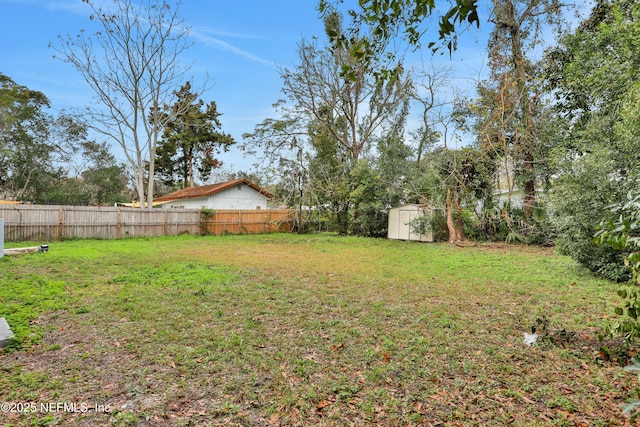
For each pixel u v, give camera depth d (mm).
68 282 6395
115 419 2350
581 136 8977
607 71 7242
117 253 10500
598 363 3236
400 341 3768
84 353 3389
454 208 14977
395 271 8039
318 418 2412
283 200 19375
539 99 13305
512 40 14031
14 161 22922
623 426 2295
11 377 2883
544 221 12875
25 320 4250
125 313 4641
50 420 2318
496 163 13828
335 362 3254
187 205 24922
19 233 13312
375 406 2551
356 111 19172
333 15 2939
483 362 3271
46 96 24312
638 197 2268
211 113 34000
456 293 5949
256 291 5922
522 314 4750
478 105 13984
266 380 2908
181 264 8523
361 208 17125
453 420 2389
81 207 14789
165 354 3385
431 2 1927
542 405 2572
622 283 6539
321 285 6516
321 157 18609
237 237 17094
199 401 2598
